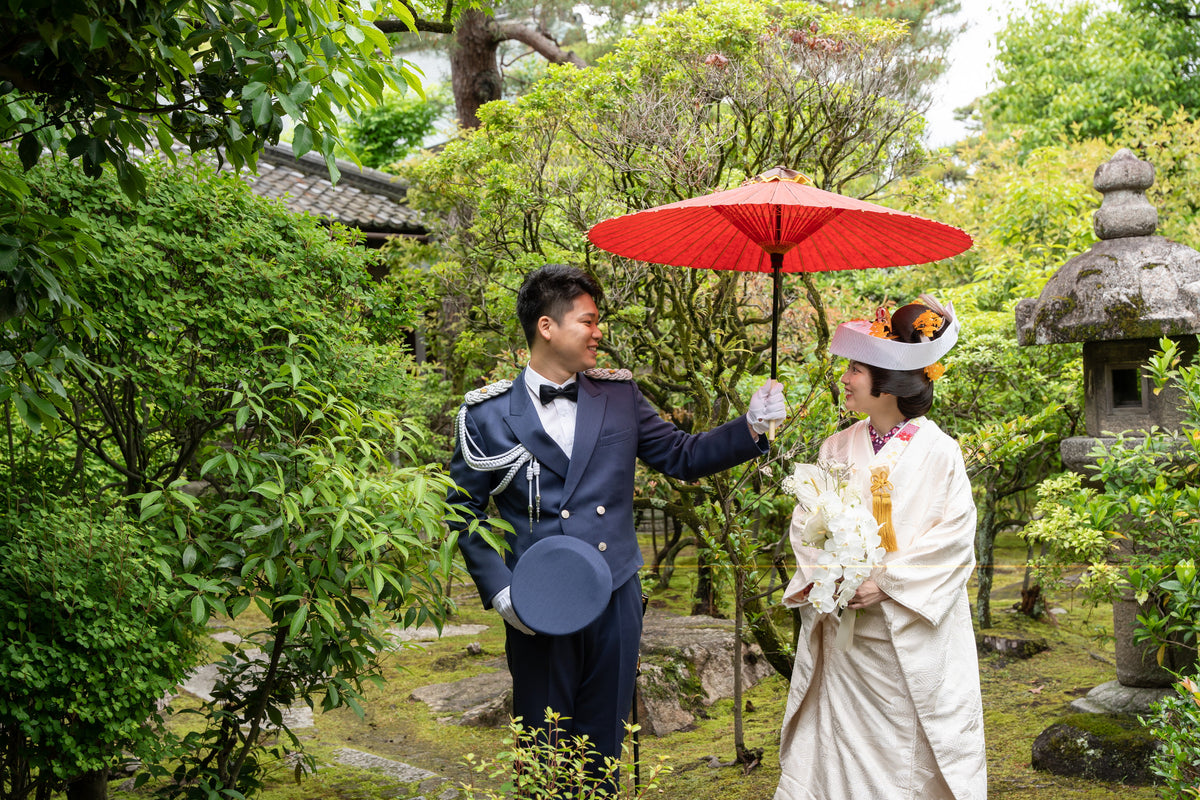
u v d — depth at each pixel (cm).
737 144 415
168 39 192
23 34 178
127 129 212
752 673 485
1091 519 330
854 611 240
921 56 423
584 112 411
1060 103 1231
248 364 298
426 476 250
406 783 359
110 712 236
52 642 233
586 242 423
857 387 248
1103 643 495
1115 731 323
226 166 452
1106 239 365
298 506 246
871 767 236
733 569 353
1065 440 368
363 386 322
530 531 249
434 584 267
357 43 213
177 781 282
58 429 287
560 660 241
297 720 447
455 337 700
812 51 373
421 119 1947
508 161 486
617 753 247
